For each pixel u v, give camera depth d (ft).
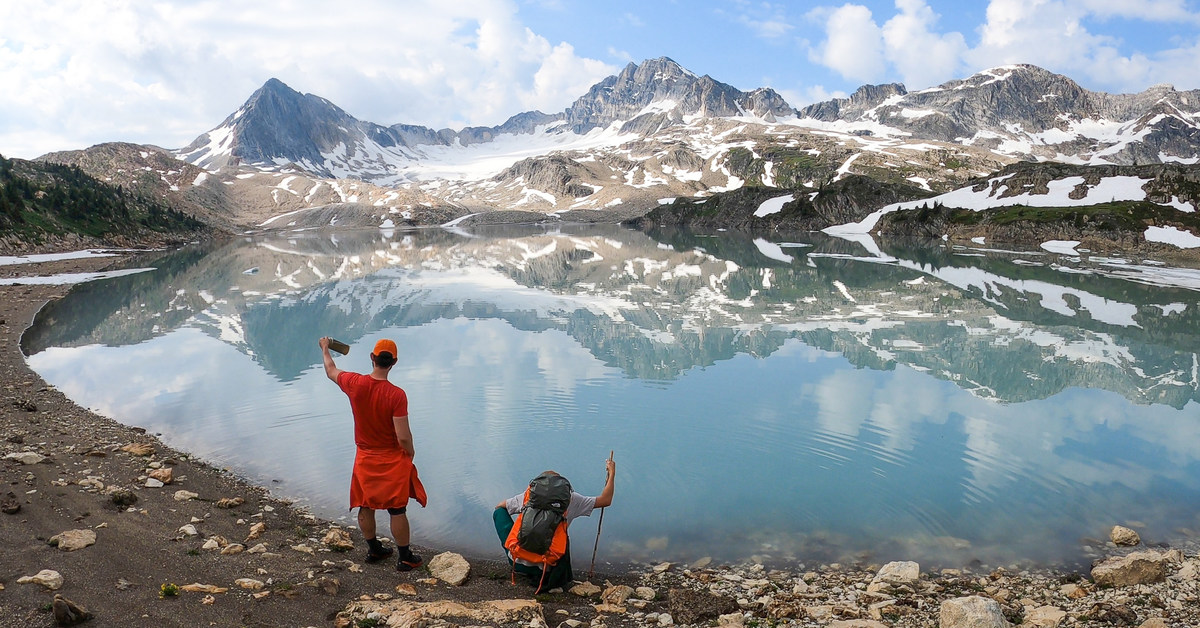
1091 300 134.00
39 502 34.04
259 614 23.61
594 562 33.47
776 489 42.47
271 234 585.63
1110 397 65.16
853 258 239.09
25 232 282.56
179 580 26.14
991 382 70.08
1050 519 38.60
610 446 49.90
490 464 46.11
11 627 20.75
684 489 42.32
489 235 473.67
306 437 51.67
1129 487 43.14
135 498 36.55
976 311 118.32
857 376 72.33
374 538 31.04
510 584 29.55
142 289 158.92
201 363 78.95
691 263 220.02
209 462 46.26
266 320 111.34
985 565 33.42
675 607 26.55
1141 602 27.73
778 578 31.99
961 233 343.46
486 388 66.33
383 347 28.71
